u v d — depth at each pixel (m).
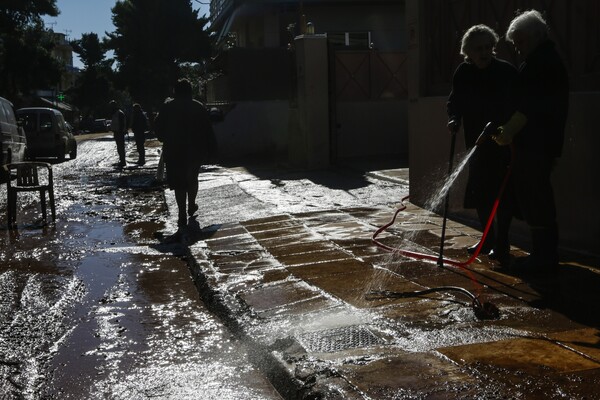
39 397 3.78
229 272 6.28
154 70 51.09
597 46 6.11
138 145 21.41
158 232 8.85
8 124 18.38
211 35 51.88
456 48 8.48
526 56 5.36
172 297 5.88
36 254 7.75
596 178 6.05
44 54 50.50
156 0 51.28
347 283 5.66
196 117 9.08
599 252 6.11
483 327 4.38
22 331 4.96
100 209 11.46
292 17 22.45
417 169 9.42
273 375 3.92
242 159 19.12
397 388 3.46
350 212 9.21
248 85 19.98
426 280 5.61
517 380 3.51
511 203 5.92
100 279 6.55
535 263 5.61
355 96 16.03
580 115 6.17
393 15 22.42
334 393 3.44
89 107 96.88
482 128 6.02
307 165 14.65
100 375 4.08
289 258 6.72
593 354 3.85
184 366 4.22
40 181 16.66
